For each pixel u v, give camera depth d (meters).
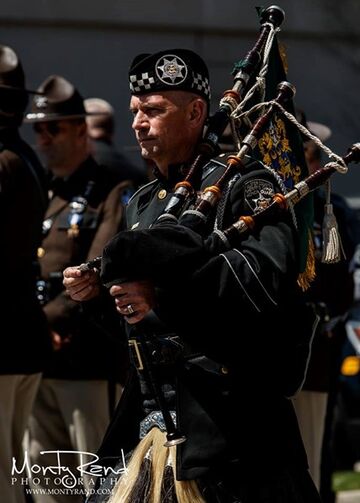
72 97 15.80
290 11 30.56
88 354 15.17
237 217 9.24
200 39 29.89
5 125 14.34
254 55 10.03
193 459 9.12
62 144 15.66
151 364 9.46
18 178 14.10
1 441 14.08
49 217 15.59
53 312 15.17
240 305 8.82
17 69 14.65
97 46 28.86
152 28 29.34
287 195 9.20
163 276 8.78
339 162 9.38
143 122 9.78
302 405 14.83
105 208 15.50
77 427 15.22
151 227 9.34
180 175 9.84
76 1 28.56
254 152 9.70
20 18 28.34
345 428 20.48
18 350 14.15
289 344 9.25
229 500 9.12
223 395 9.21
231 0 30.00
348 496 18.55
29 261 14.43
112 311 10.30
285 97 9.85
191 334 8.93
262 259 8.89
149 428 9.63
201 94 9.82
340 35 30.94
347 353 20.56
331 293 14.80
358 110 30.66
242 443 9.17
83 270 10.02
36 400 15.43
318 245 14.48
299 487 9.44
